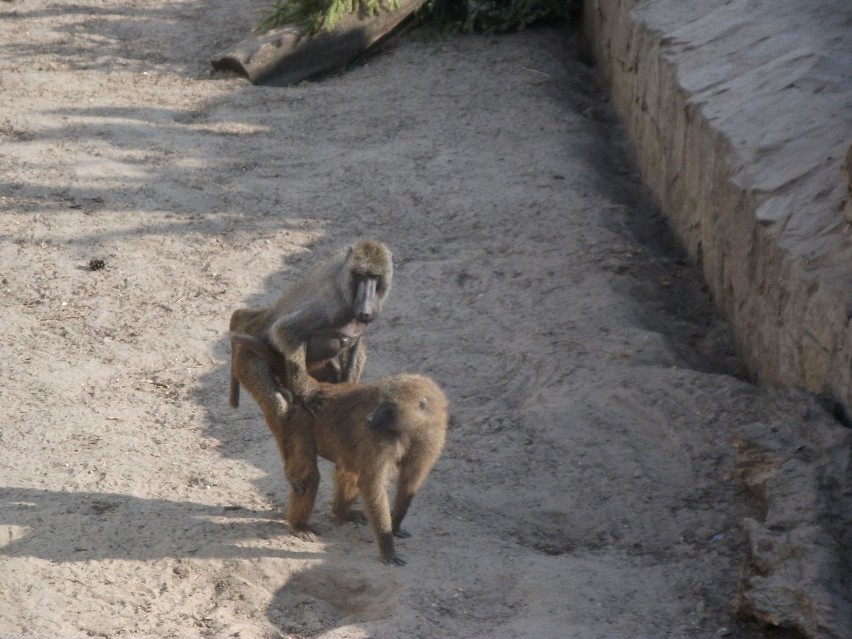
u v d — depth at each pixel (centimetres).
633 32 1748
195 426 1099
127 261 1434
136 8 2412
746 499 936
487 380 1187
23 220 1517
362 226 1548
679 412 1053
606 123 1922
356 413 853
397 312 1337
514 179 1653
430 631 763
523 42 2202
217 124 1875
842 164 988
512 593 825
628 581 841
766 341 1113
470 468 1016
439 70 2081
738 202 1199
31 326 1281
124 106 1927
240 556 862
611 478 992
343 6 2084
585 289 1337
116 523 905
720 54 1456
